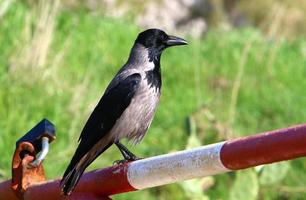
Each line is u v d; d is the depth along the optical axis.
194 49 17.05
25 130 11.84
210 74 15.88
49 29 13.73
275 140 4.54
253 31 19.81
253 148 4.64
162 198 11.04
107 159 11.75
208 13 20.92
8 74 13.00
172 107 14.02
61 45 14.98
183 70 15.81
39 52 13.51
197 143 10.38
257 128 14.12
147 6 19.52
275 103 15.00
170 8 20.09
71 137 11.86
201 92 15.01
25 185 5.82
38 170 5.89
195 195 10.02
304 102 15.40
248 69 16.66
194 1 20.77
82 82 13.59
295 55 18.50
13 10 15.33
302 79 16.92
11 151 11.32
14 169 5.88
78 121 12.19
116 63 15.48
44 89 12.92
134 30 17.64
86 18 17.06
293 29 22.03
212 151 4.82
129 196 10.99
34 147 5.91
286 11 22.12
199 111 12.72
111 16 18.61
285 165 9.95
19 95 12.59
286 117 14.66
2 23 14.87
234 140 4.76
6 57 13.58
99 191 5.47
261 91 15.57
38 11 14.15
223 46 17.83
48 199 5.67
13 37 14.48
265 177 9.91
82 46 15.48
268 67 16.77
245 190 9.52
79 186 5.55
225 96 15.01
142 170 5.20
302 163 12.37
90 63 14.72
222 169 4.82
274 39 19.09
